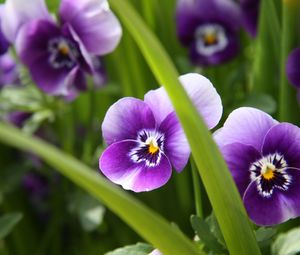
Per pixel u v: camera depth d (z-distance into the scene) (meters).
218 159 0.21
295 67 0.32
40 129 0.41
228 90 0.39
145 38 0.20
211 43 0.39
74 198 0.38
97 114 0.42
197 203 0.25
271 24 0.35
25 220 0.41
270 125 0.23
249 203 0.22
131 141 0.23
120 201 0.20
